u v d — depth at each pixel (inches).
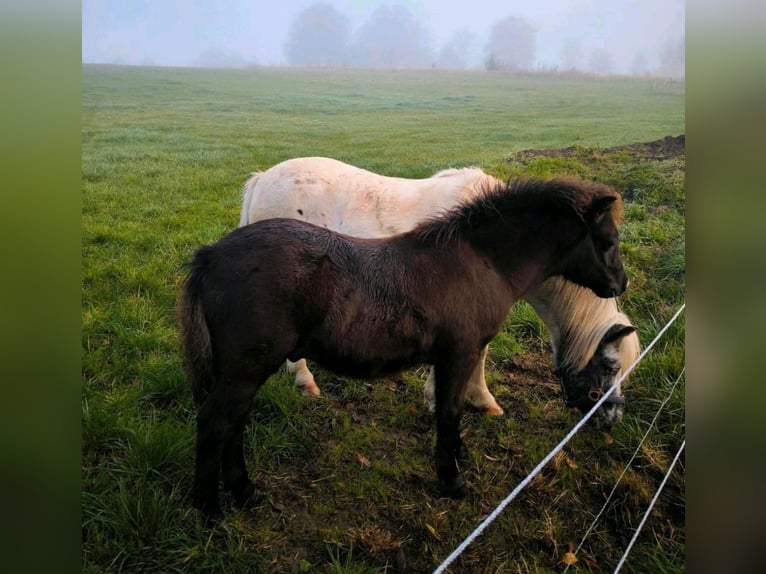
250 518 113.0
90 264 211.5
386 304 103.5
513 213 116.3
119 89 954.1
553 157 350.9
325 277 100.0
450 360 112.0
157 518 105.1
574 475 131.2
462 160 396.5
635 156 345.1
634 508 123.9
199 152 459.8
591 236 120.6
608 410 135.1
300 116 714.2
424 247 111.3
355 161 417.1
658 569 109.0
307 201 153.0
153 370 151.0
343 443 135.6
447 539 112.7
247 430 134.2
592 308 135.7
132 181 354.9
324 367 108.5
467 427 145.3
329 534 110.8
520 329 190.7
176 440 123.0
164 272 211.3
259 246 99.3
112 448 124.2
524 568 108.1
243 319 96.0
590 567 109.9
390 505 119.6
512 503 122.5
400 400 154.7
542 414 152.3
